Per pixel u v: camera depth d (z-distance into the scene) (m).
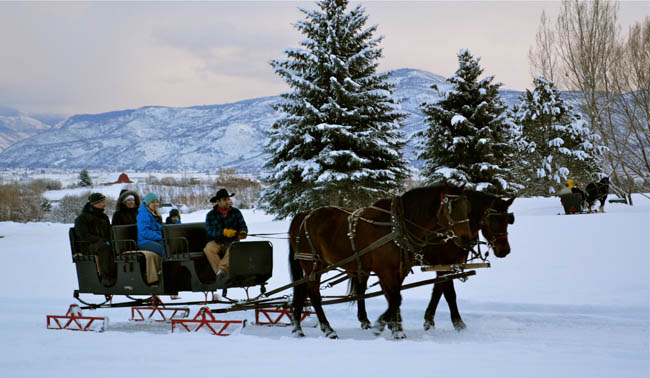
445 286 8.32
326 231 8.77
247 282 8.79
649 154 26.20
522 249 15.64
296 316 8.74
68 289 14.48
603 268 12.06
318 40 29.61
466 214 7.67
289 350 6.77
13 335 8.48
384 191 29.22
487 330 8.10
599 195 25.11
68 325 9.77
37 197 79.75
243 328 9.09
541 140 43.88
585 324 8.16
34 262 20.72
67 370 5.86
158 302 9.64
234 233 8.81
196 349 6.95
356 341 7.34
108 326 9.10
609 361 5.83
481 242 7.96
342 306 10.95
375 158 29.41
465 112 34.06
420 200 7.93
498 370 5.39
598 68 26.81
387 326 8.81
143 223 9.49
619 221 19.20
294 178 29.48
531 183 43.75
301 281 8.76
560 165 42.81
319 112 28.11
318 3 30.16
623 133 26.45
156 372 5.63
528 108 44.69
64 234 38.19
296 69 29.83
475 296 10.58
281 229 28.72
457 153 33.44
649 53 25.94
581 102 27.64
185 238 8.84
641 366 5.55
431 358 6.05
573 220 20.84
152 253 9.16
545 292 10.37
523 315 8.91
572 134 42.25
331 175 27.42
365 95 29.02
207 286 8.75
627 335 7.43
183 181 146.75
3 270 18.58
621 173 27.92
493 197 8.27
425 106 34.47
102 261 9.37
